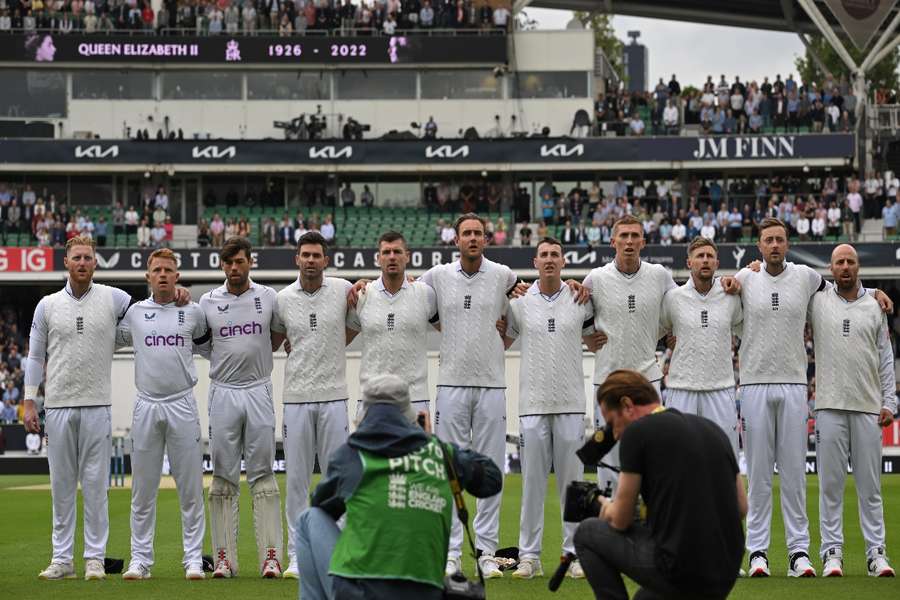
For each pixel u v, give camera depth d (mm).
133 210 41312
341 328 11227
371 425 7262
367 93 43844
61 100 43250
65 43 42688
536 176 43719
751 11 47344
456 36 43344
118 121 43344
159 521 17562
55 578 11039
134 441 11203
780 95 42844
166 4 43250
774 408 11234
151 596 9641
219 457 11164
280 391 29109
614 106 43438
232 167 41969
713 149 41719
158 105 43406
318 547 7520
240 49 43094
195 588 10133
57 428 11203
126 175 43219
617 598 7387
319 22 43781
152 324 11242
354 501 7160
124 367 31234
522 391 11250
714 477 7117
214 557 11188
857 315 11227
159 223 41250
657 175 43562
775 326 11211
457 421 11148
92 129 43250
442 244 40469
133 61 42875
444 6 43594
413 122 42562
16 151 41562
